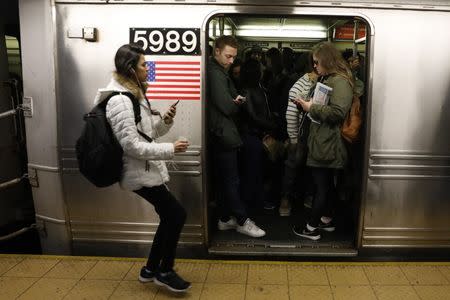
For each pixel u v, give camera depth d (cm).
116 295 276
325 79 323
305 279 295
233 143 333
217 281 292
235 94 352
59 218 338
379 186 320
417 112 312
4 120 398
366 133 313
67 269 310
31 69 324
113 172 240
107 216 334
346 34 516
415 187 321
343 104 303
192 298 272
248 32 557
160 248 269
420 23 303
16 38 413
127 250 338
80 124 322
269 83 461
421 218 327
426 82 309
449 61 307
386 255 333
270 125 384
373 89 309
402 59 306
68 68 317
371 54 305
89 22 310
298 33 560
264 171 453
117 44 312
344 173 379
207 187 326
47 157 331
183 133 317
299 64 429
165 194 258
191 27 307
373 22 303
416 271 305
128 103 230
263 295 275
